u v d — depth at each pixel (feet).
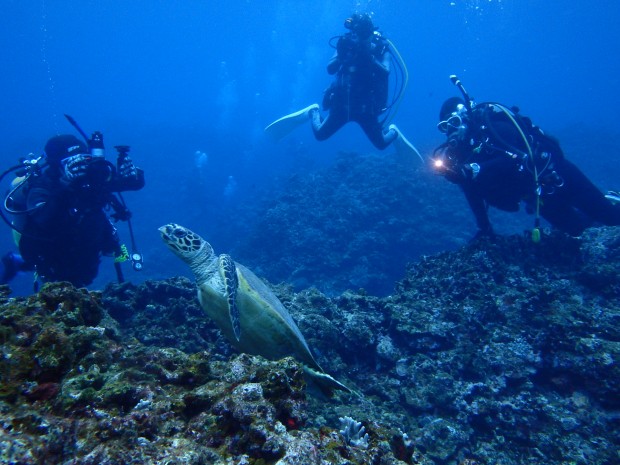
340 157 63.52
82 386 6.25
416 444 11.91
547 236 19.10
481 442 12.66
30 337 7.15
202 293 11.82
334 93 28.63
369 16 26.71
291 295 17.66
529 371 13.75
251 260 45.88
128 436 5.16
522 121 18.29
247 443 5.59
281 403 6.85
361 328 14.92
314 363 11.35
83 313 9.28
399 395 13.74
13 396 5.90
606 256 18.47
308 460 5.33
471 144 18.07
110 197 17.01
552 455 12.04
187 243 11.80
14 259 19.88
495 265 17.47
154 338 14.23
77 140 16.66
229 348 14.37
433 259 19.70
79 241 16.57
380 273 39.70
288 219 46.96
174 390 7.14
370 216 45.16
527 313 15.24
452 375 14.01
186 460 5.00
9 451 4.39
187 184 87.81
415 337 14.87
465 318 15.37
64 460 4.68
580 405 13.02
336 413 11.75
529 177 18.06
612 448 11.87
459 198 48.47
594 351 13.37
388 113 30.66
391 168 52.49
